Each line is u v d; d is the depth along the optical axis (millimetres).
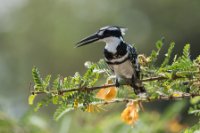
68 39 52969
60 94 9859
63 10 55250
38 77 9812
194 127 10547
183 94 10070
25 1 57750
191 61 9867
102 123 15094
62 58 51688
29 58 53656
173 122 14742
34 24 55812
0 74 51906
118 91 10922
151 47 47031
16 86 51438
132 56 12258
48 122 15281
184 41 45469
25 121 14328
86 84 9969
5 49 55531
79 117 15367
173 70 9914
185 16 45750
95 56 48344
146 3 47938
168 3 46688
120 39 12586
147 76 10812
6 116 14219
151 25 47281
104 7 52969
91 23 53375
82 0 54312
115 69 12383
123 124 14781
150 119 14836
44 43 54000
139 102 10648
